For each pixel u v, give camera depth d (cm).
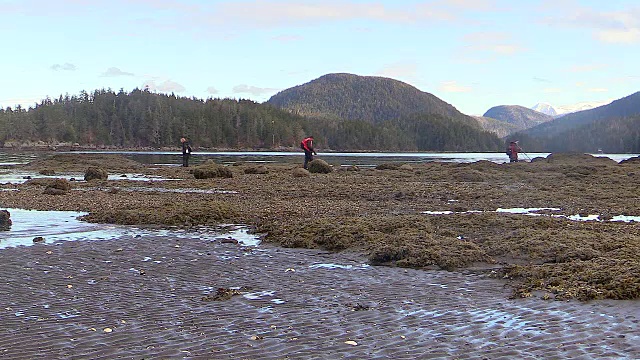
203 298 1237
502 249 1617
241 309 1150
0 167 6581
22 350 914
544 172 4850
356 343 936
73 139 19038
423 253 1577
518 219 2077
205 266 1562
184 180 4484
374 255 1612
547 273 1345
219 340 959
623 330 966
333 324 1044
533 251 1574
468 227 1984
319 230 1931
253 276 1450
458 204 2855
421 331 995
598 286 1203
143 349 918
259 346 928
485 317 1071
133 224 2294
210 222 2341
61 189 3525
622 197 3092
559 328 989
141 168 6281
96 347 928
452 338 953
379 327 1022
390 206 2764
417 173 4972
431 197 3170
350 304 1184
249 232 2117
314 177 4516
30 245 1844
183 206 2580
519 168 5225
